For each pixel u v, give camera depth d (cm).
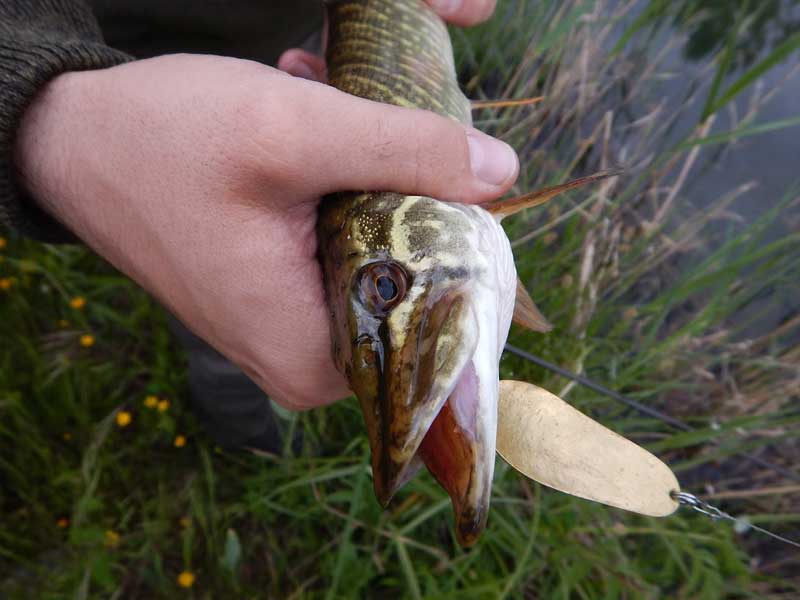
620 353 45
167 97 18
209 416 40
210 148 18
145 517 40
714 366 48
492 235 21
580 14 41
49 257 46
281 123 17
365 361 19
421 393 18
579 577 35
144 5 30
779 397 43
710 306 41
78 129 19
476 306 19
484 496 17
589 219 42
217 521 40
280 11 32
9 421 41
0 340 43
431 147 19
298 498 40
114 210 20
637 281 50
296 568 39
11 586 36
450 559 39
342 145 18
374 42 29
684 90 60
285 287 20
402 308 19
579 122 50
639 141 53
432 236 20
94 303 45
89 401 43
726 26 61
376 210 20
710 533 40
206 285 20
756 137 56
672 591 39
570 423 18
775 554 41
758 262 49
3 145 19
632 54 57
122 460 42
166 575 39
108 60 21
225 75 18
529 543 34
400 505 40
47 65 19
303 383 22
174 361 45
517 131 48
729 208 53
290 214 20
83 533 37
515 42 56
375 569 38
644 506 17
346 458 39
